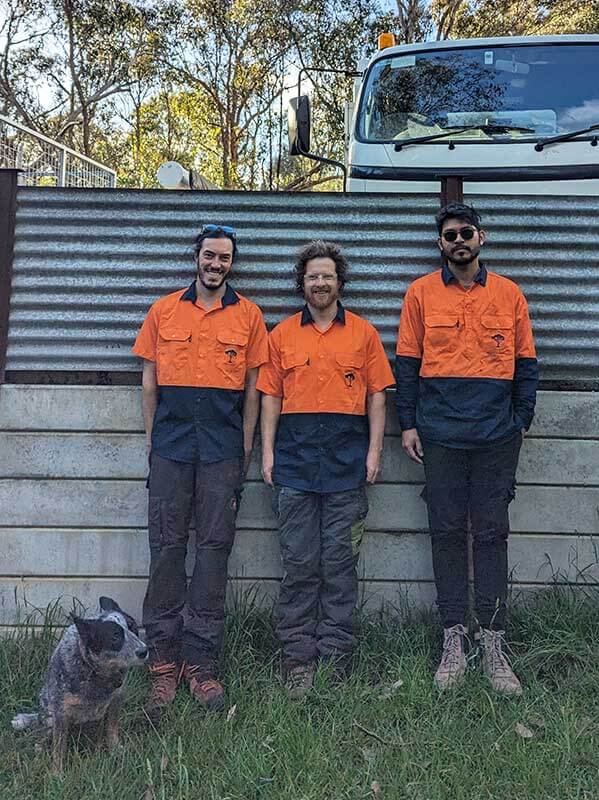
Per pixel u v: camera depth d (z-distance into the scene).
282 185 24.00
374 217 4.40
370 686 3.72
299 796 2.89
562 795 2.93
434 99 5.53
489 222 4.38
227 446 3.87
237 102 23.69
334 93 22.22
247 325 3.98
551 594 4.28
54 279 4.36
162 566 3.82
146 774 3.04
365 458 3.97
